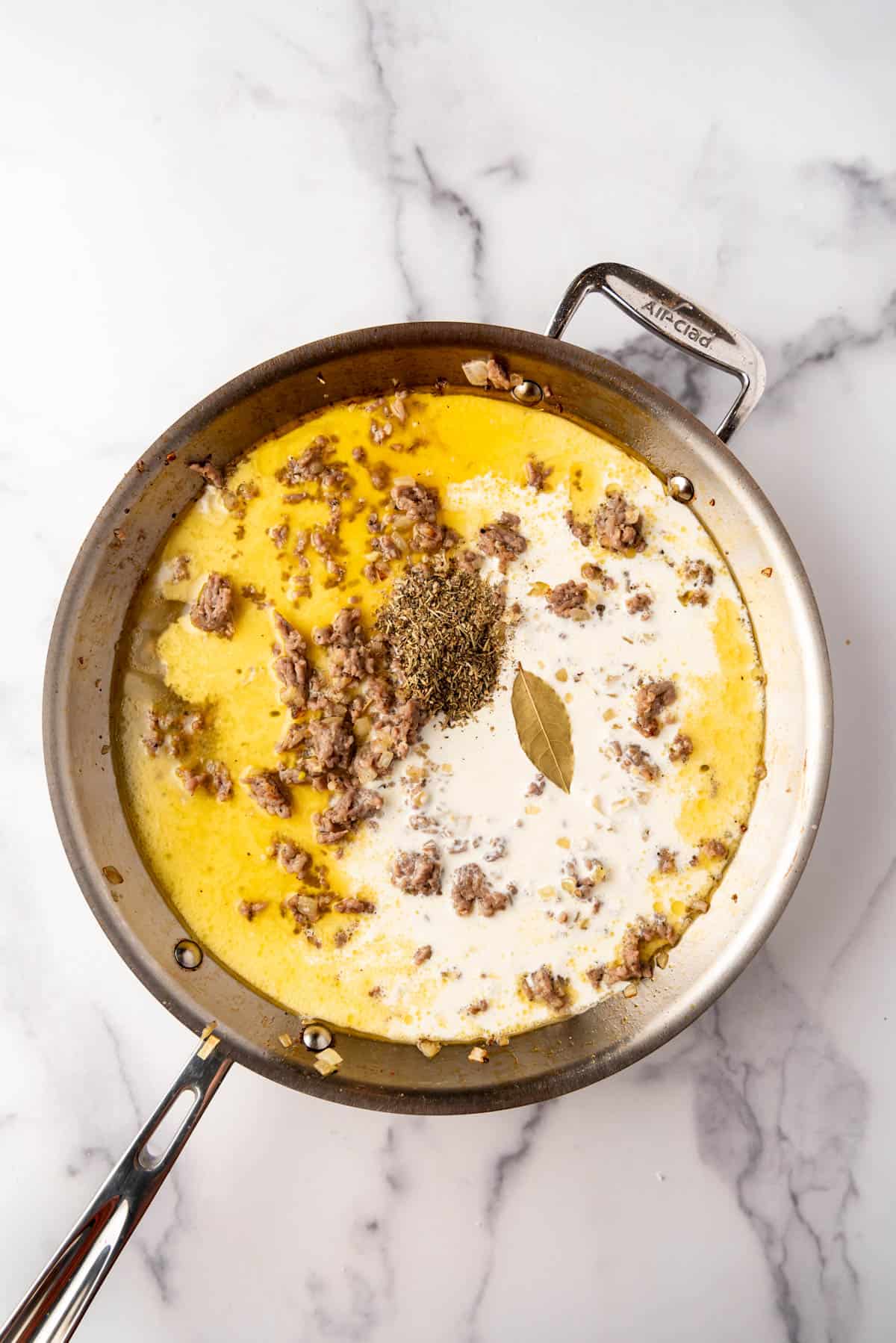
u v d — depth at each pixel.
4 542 0.66
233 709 0.62
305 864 0.61
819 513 0.66
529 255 0.67
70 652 0.60
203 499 0.62
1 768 0.65
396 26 0.67
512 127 0.67
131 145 0.67
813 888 0.66
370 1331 0.64
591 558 0.63
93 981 0.65
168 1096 0.58
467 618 0.62
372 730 0.62
